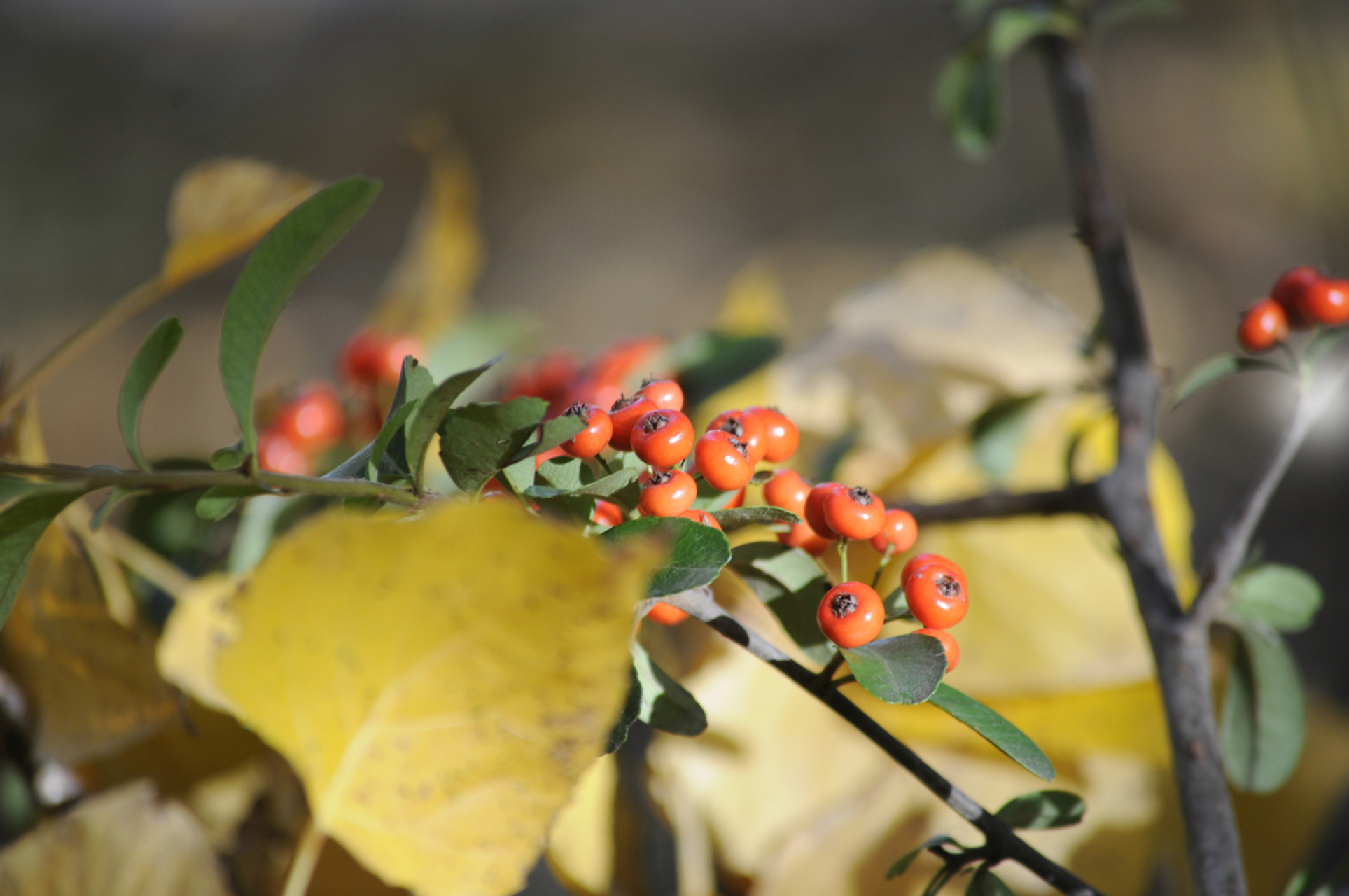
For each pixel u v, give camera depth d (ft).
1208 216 4.78
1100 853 1.25
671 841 1.31
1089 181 1.40
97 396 4.60
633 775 1.33
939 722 1.30
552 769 1.00
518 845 1.01
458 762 1.00
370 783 1.01
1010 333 1.60
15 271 5.40
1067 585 1.36
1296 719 1.19
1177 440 3.39
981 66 1.68
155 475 0.98
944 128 1.73
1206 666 1.16
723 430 1.06
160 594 1.32
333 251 5.75
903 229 5.31
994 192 5.49
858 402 1.56
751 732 1.30
